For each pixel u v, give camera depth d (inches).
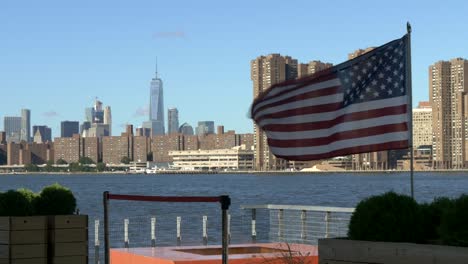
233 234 1296.8
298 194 6830.7
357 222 418.9
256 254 634.2
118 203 4822.8
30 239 552.4
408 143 528.1
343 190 7800.2
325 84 533.0
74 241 565.3
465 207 385.4
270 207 817.5
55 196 586.9
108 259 507.2
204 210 3489.2
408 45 536.7
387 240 406.3
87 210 3897.6
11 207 564.1
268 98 540.1
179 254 631.2
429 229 414.9
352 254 410.0
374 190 7667.3
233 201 5408.5
